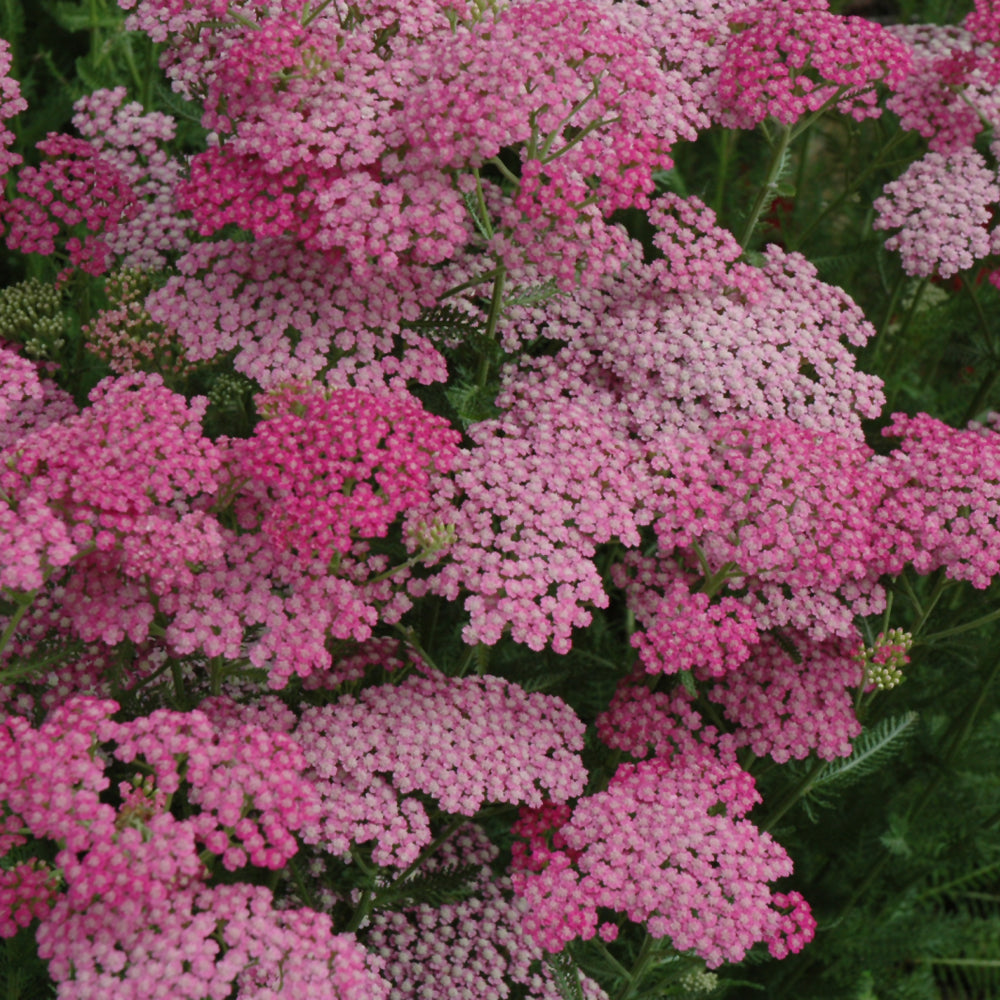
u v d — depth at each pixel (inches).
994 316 34.7
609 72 27.1
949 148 30.8
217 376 29.0
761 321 29.0
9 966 27.1
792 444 27.4
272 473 25.8
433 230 26.5
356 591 26.3
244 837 24.6
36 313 29.3
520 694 27.4
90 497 25.2
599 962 27.6
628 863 26.1
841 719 27.9
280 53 26.4
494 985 27.9
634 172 27.1
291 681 27.2
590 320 28.9
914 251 30.1
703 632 26.8
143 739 24.7
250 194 26.7
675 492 27.5
